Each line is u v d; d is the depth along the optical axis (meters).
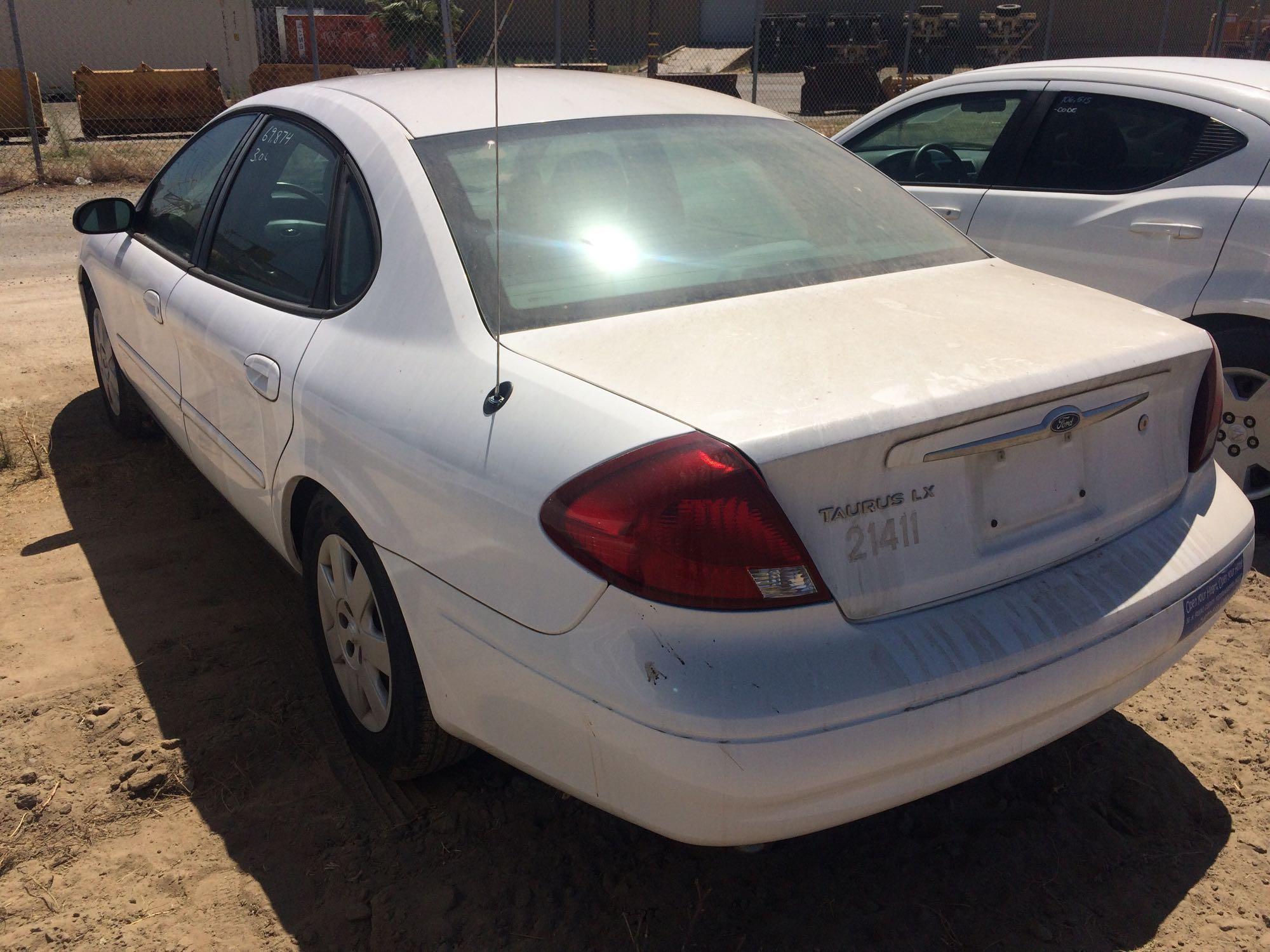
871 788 1.82
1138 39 25.75
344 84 3.13
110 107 17.31
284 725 2.85
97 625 3.34
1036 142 4.54
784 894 2.31
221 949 2.16
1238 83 4.07
